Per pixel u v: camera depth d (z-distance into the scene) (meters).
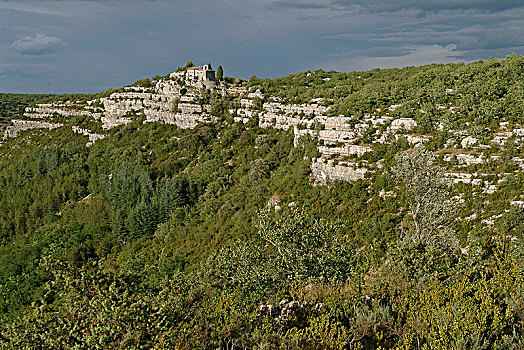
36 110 134.12
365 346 17.27
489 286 19.12
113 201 79.94
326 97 80.50
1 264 65.25
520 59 61.41
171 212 70.00
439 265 21.72
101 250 66.69
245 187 65.50
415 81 71.31
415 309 17.83
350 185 50.75
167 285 19.56
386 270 22.09
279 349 15.74
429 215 29.08
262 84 110.62
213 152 83.88
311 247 24.14
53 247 68.94
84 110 123.19
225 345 17.23
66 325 15.05
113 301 15.16
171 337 15.28
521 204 35.25
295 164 62.72
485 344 14.73
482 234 33.91
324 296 21.27
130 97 113.00
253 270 23.69
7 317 50.84
